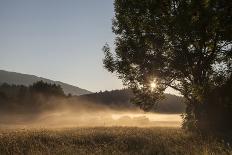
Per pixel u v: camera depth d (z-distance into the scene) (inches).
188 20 1342.3
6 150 684.1
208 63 1480.1
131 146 781.3
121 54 1584.6
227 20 1379.2
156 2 1450.5
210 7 1338.6
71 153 619.2
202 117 1472.7
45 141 874.1
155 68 1515.7
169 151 665.6
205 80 1496.1
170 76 1515.7
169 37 1440.7
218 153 613.3
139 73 1562.5
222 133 1205.7
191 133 1104.2
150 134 1046.4
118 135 998.4
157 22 1459.2
